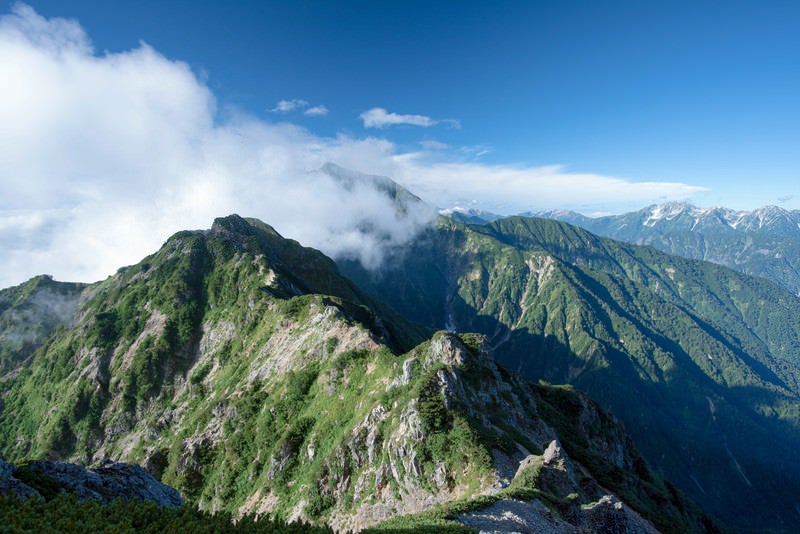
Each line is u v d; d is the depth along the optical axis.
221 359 159.38
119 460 145.88
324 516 69.56
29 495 25.88
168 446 125.81
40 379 184.12
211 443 111.44
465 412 65.75
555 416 100.94
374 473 67.81
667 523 76.06
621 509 45.09
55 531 20.42
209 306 184.75
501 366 102.00
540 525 36.56
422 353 83.25
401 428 65.69
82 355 179.88
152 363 166.12
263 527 24.95
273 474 88.12
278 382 114.88
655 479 128.00
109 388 165.62
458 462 58.16
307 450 86.19
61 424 159.75
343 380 98.94
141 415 157.75
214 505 96.31
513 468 56.50
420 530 31.14
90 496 29.36
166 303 184.12
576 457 81.81
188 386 156.88
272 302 160.50
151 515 23.64
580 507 43.94
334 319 121.12
